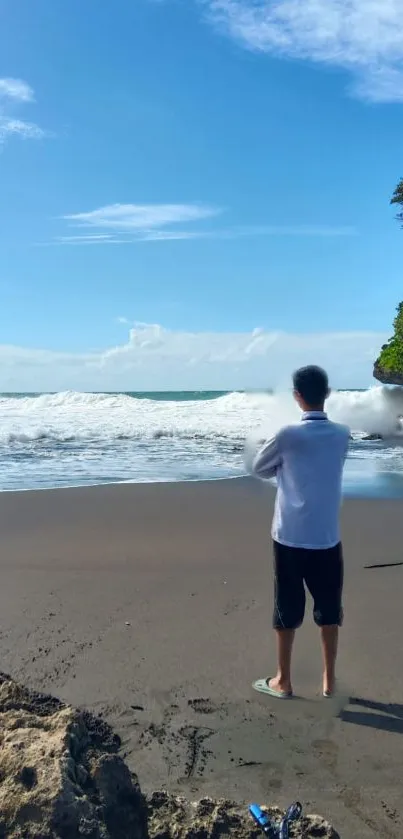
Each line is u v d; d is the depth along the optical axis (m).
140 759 3.23
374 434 23.33
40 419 24.02
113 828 2.30
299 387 3.96
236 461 14.49
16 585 5.82
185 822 2.54
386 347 40.66
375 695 3.91
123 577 6.07
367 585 5.86
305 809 2.87
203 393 88.06
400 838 2.69
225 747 3.35
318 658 4.42
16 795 2.20
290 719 3.63
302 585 3.93
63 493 10.35
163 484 11.27
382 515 8.80
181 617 5.08
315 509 3.82
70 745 2.42
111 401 30.16
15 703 2.74
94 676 4.08
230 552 6.99
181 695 3.87
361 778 3.10
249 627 4.89
